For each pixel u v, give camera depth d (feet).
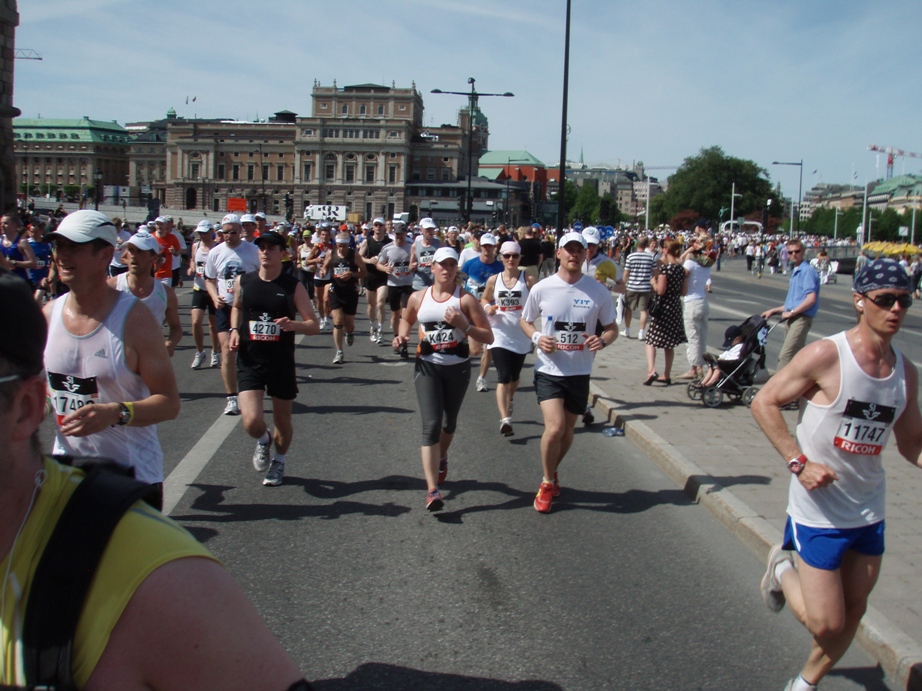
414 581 15.43
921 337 63.16
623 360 43.29
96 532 4.48
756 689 11.94
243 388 20.48
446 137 461.78
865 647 13.28
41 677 4.35
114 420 11.56
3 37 112.06
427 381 19.86
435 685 11.80
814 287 30.96
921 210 515.09
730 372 31.07
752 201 427.74
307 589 14.93
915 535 17.62
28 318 4.52
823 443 10.77
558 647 13.02
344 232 42.01
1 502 4.45
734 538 18.31
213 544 16.96
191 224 281.95
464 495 20.93
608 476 23.12
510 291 27.30
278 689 4.80
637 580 15.78
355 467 23.22
